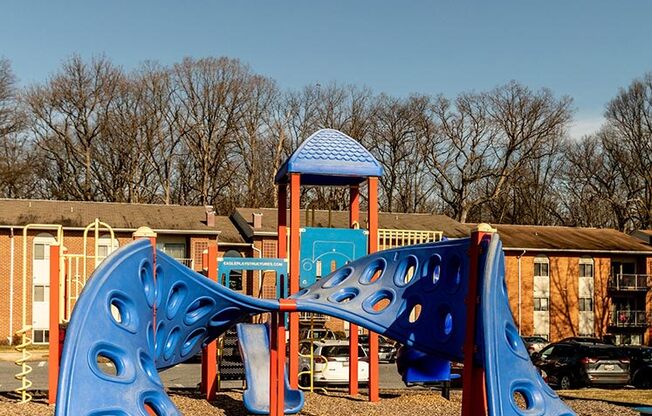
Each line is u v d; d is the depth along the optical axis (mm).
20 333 15391
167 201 59844
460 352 11758
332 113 61656
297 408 13891
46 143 57812
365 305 12727
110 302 8570
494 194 60344
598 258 48469
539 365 23797
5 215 40531
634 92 60000
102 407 7555
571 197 66750
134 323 8945
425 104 61844
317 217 46281
